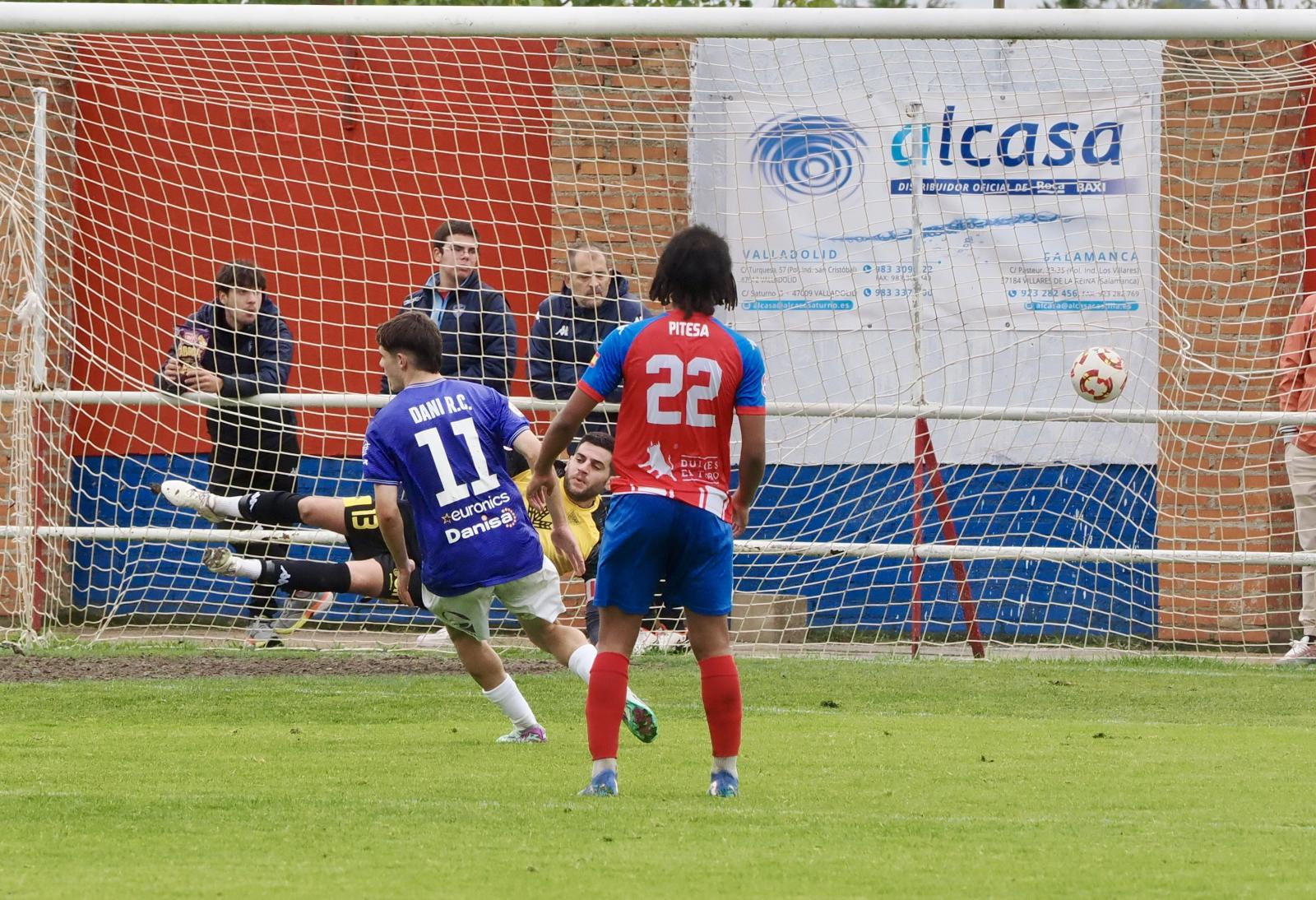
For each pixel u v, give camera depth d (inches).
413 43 1453.0
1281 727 904.9
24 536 1311.5
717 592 632.4
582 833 545.3
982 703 1021.2
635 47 1434.5
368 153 1472.7
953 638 1435.8
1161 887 458.6
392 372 836.0
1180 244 1421.0
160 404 1296.8
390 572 1174.3
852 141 1422.2
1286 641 1425.9
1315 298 1285.7
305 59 1462.8
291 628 1337.4
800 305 1433.3
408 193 1435.8
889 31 1190.3
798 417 1402.6
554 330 1279.5
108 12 1222.9
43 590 1392.7
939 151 1419.8
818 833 546.3
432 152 1446.9
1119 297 1422.2
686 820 572.4
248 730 869.2
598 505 1162.0
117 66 1461.6
